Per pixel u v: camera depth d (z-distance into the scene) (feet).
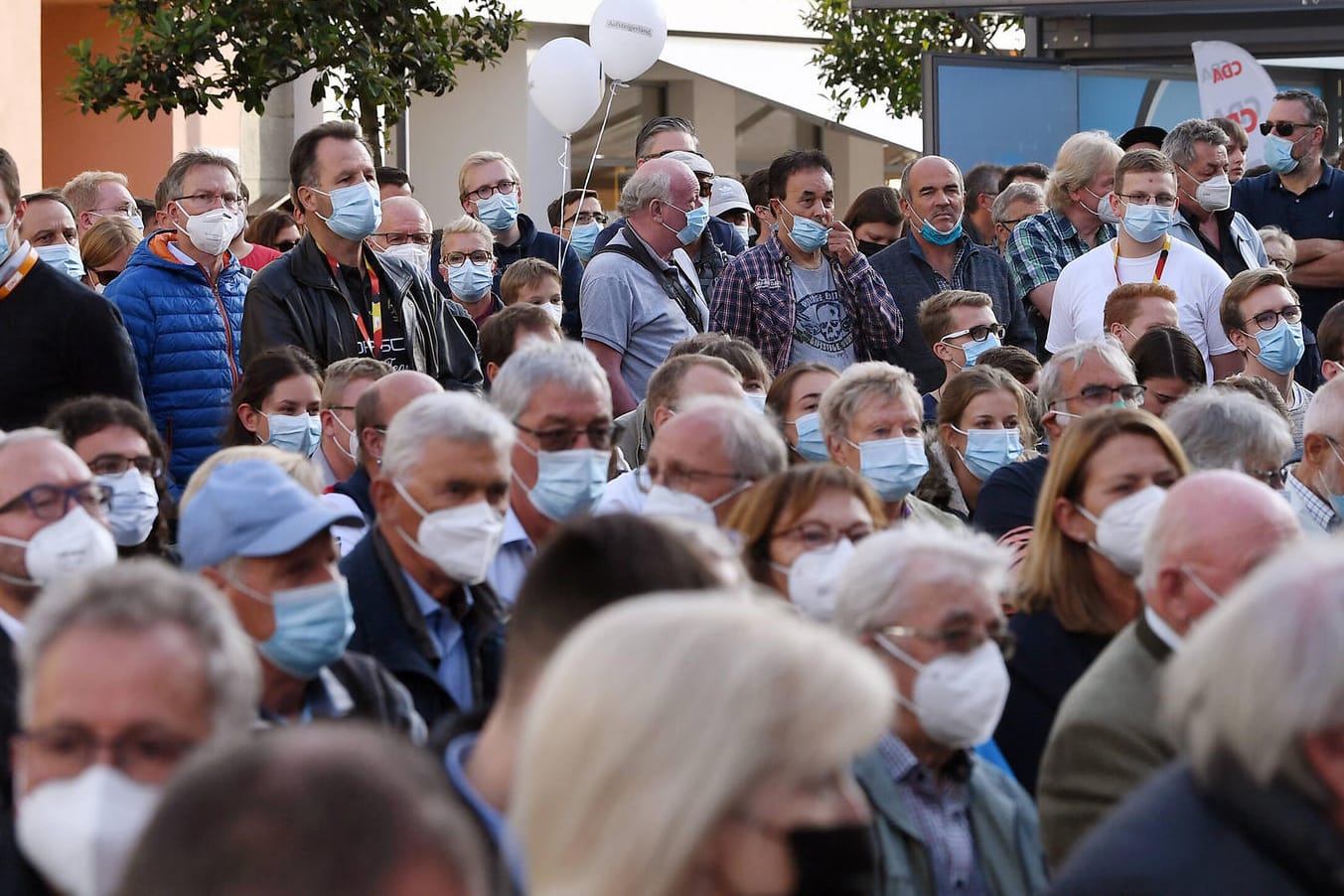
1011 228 65.10
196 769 10.00
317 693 24.50
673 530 18.92
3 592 25.86
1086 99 87.56
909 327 55.83
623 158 146.72
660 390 37.93
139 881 9.62
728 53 148.87
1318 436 37.32
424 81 90.12
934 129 85.46
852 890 12.52
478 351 49.44
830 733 12.15
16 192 39.68
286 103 124.26
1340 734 15.33
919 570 23.40
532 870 12.34
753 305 51.24
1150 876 15.99
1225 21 85.35
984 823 23.85
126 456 32.91
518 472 33.35
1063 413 40.93
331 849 9.46
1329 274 64.69
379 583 28.14
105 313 40.55
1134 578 29.17
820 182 51.19
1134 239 54.60
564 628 17.74
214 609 17.10
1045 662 28.91
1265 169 76.38
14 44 84.07
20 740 17.10
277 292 43.39
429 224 62.23
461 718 19.16
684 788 11.92
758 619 12.65
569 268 65.77
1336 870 15.49
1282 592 15.62
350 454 40.55
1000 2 81.66
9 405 39.60
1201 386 43.60
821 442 40.45
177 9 85.56
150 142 109.91
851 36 131.95
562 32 138.62
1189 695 16.22
